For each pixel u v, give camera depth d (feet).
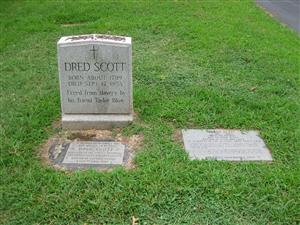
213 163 8.25
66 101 9.52
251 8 21.95
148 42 15.20
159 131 9.37
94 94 9.49
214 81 11.95
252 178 7.89
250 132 9.46
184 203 7.28
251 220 6.99
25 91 11.30
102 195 7.35
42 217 6.97
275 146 8.95
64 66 9.23
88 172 7.95
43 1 21.56
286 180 7.84
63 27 17.06
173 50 14.37
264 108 10.48
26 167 8.21
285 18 21.50
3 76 12.28
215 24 17.54
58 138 9.24
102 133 9.43
